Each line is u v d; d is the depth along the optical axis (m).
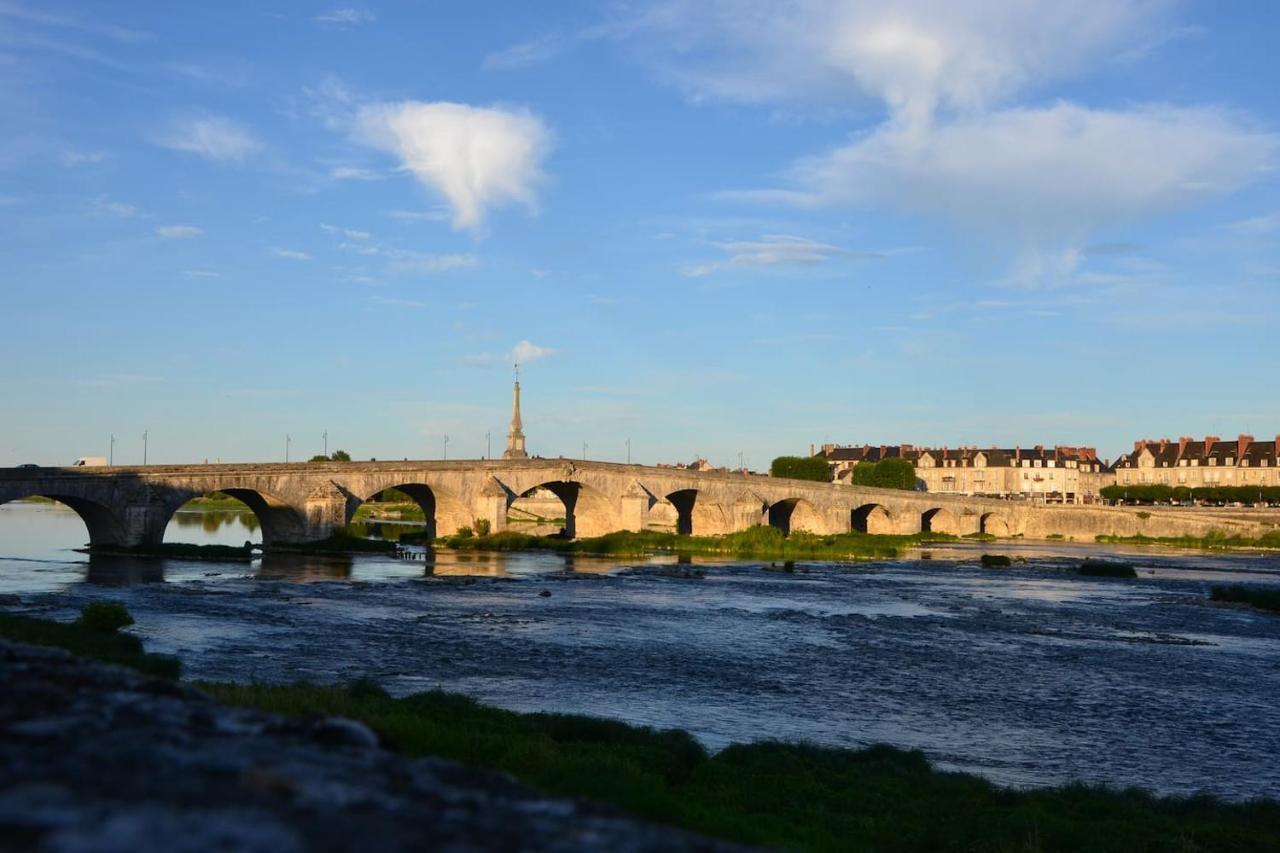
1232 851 26.25
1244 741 42.47
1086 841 25.89
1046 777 36.00
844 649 60.72
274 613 66.06
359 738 13.27
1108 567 112.75
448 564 104.94
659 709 43.47
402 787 10.45
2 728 10.82
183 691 15.37
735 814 24.95
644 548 128.50
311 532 112.31
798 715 43.78
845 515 170.62
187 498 104.06
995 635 68.50
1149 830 27.14
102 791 8.49
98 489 97.06
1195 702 49.56
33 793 8.19
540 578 93.62
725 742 38.06
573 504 148.75
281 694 31.28
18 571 86.12
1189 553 154.50
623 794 22.89
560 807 10.66
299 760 10.93
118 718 12.05
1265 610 85.31
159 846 7.00
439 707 33.69
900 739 40.53
